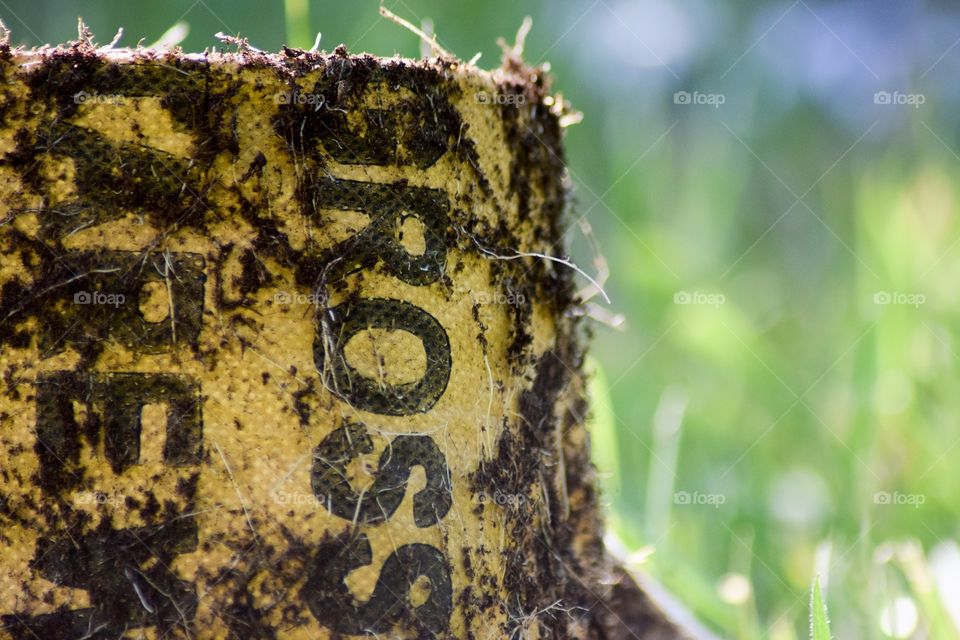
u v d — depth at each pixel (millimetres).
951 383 453
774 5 775
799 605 375
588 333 337
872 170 606
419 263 310
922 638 359
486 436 316
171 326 302
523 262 323
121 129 302
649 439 493
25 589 301
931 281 486
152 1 640
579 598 332
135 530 302
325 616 305
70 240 301
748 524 424
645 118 702
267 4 635
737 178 645
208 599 303
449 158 313
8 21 620
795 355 544
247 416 304
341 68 306
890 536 400
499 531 316
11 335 301
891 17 762
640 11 752
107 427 302
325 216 305
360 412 307
